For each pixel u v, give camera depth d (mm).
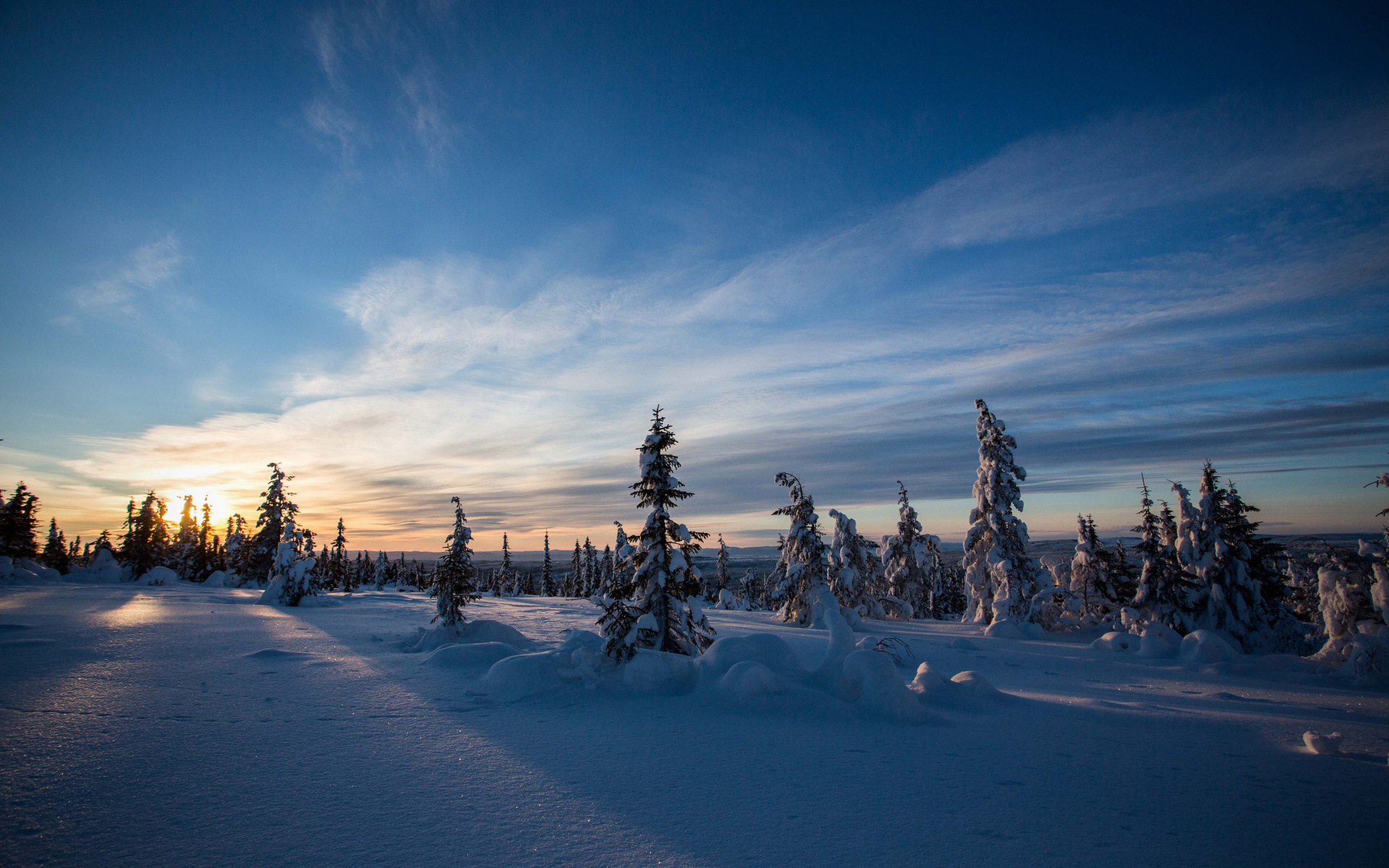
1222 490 23344
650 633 11992
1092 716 9516
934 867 4289
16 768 5891
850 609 25969
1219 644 16688
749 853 4484
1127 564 32531
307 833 4703
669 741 7664
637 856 4402
